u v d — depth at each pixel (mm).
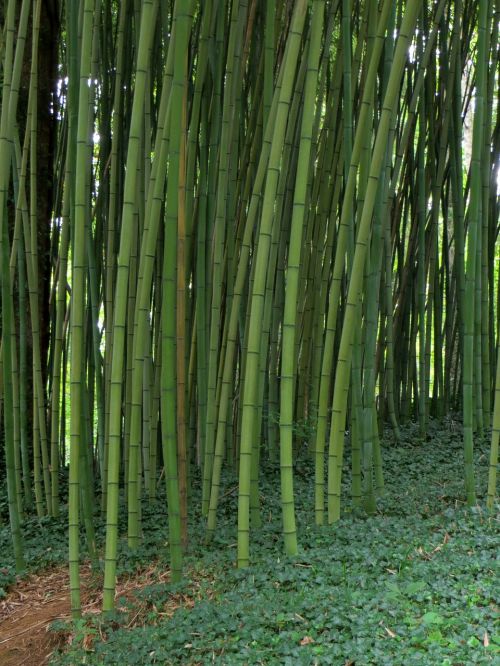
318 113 3939
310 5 4102
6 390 3504
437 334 5414
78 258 2809
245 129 4723
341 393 3080
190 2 2654
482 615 2186
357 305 2951
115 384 2736
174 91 2678
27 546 3943
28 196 5551
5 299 3424
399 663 1978
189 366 4309
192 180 3521
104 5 4516
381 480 3631
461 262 4621
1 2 5383
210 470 3623
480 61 3195
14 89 2957
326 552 2844
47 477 4465
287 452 2873
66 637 2770
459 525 3020
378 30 2814
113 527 2771
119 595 3002
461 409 5637
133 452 3244
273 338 4578
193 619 2486
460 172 4500
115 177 3951
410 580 2504
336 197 3963
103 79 4461
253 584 2695
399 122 5012
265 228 2748
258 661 2139
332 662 2057
